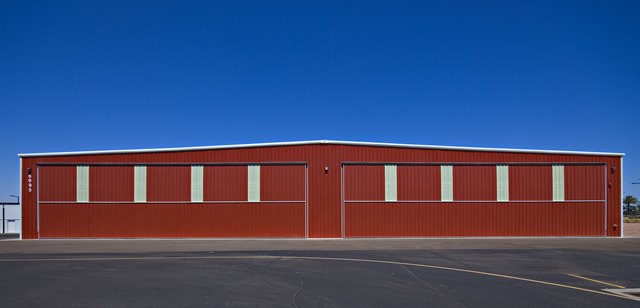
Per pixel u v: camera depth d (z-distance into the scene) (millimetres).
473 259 15109
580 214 24391
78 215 23984
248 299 9188
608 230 24406
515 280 11406
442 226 24078
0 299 9234
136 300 9117
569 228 24281
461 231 24078
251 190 23984
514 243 20891
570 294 9914
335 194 23922
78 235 23891
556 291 10195
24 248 19156
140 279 11250
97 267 13172
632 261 14859
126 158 24188
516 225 24203
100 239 23719
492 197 24250
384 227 23953
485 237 23984
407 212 24047
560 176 24516
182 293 9711
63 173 24172
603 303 9180
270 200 23922
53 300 9141
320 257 15445
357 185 24016
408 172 24203
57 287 10328
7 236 29172
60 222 23969
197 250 17844
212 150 24141
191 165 24125
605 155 24734
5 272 12344
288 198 23922
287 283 10766
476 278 11609
